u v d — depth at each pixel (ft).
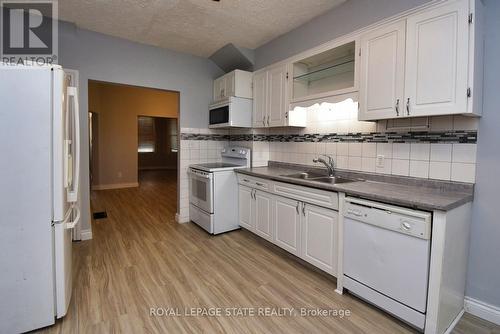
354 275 6.42
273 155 12.00
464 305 6.14
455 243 5.41
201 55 12.73
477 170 5.92
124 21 9.37
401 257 5.44
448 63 5.41
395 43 6.26
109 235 10.94
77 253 9.16
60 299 5.62
